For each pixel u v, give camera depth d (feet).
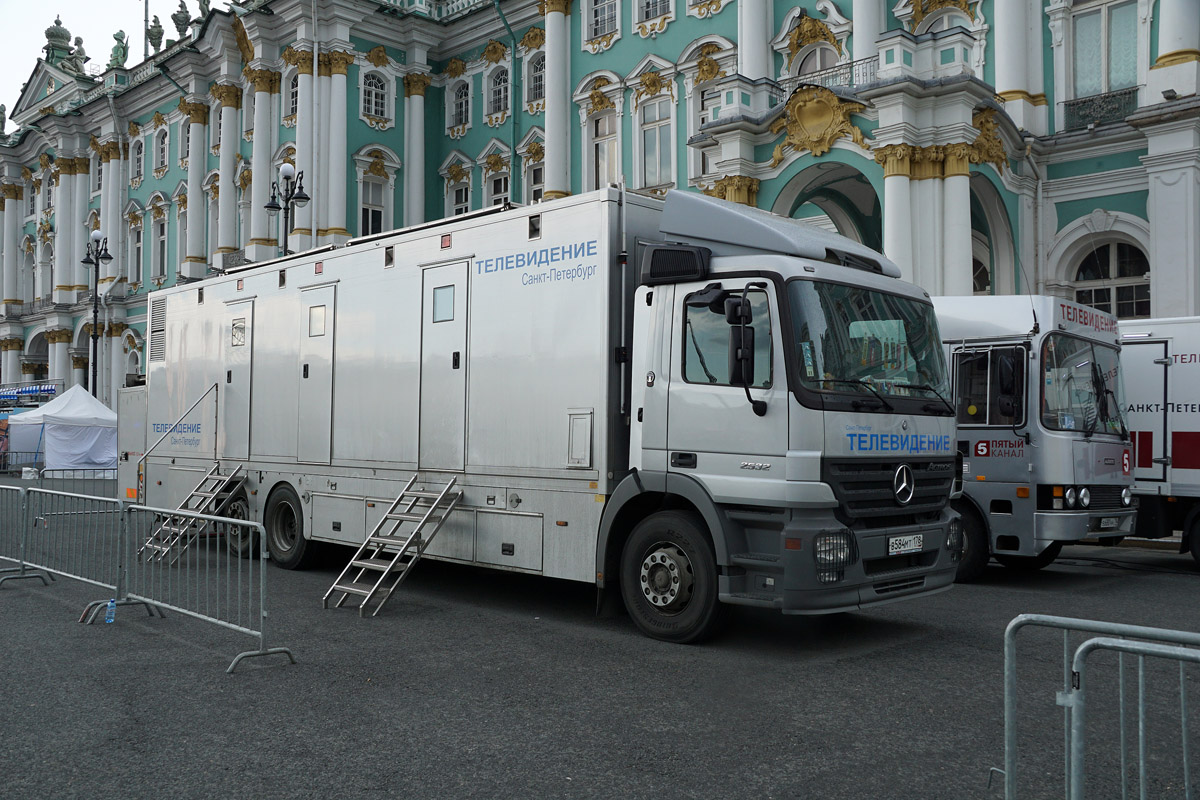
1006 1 66.08
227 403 40.04
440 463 30.30
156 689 20.56
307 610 29.27
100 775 15.58
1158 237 59.88
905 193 57.26
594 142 91.35
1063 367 35.65
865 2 69.92
